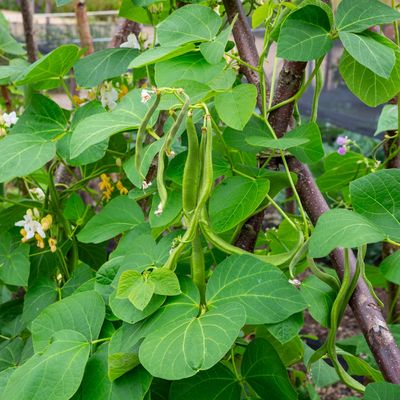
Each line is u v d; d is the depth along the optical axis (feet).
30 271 4.30
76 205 4.44
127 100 3.33
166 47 3.08
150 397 2.98
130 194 3.43
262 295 2.88
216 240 3.10
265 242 4.56
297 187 3.33
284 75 3.39
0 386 3.16
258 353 3.08
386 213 2.89
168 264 2.96
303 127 3.26
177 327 2.75
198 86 3.12
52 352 2.91
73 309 3.17
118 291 2.87
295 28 3.01
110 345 2.94
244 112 3.03
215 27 3.16
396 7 3.71
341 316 3.01
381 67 2.90
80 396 2.90
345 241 2.55
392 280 2.77
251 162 3.97
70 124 3.90
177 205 3.24
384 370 2.77
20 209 4.39
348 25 3.01
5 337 4.25
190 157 2.87
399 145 4.55
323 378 4.54
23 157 3.44
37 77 3.96
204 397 3.05
